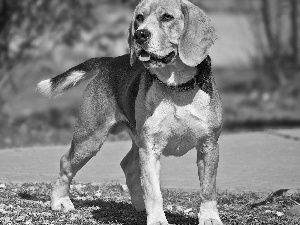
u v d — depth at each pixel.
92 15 22.94
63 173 11.26
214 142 9.63
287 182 13.20
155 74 9.41
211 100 9.48
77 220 10.33
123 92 10.60
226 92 30.50
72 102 26.75
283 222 10.24
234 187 12.88
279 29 30.98
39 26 22.66
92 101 11.00
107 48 23.09
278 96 29.22
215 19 36.06
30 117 23.92
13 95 23.70
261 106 27.78
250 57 32.25
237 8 33.94
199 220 9.60
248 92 30.25
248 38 34.44
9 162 15.81
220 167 14.65
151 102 9.46
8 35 22.73
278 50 31.08
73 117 24.44
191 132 9.53
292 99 28.77
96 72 11.45
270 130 19.17
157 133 9.52
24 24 22.67
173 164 15.16
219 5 36.31
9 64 22.91
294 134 18.11
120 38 23.08
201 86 9.40
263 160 15.22
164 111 9.44
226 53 34.59
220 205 11.64
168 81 9.31
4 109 23.12
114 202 11.94
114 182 13.61
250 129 23.02
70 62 24.31
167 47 9.33
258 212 11.05
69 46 22.95
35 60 23.25
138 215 10.91
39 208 11.30
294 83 30.08
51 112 24.67
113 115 10.90
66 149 17.45
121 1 23.61
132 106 10.31
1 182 13.63
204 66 9.48
